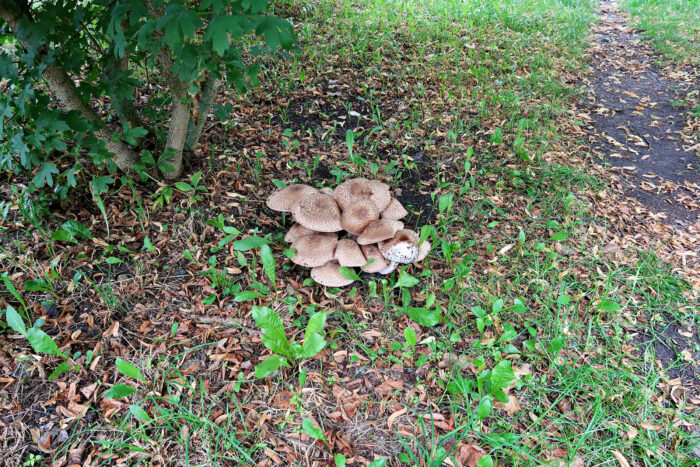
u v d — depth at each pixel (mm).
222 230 1400
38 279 1202
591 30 3492
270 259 1204
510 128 2014
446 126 1998
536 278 1378
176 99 1343
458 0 3406
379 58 2363
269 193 1575
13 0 1100
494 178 1741
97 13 1186
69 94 1264
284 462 963
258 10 851
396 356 1157
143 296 1225
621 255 1479
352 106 2059
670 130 2201
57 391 1024
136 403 1020
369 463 924
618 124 2234
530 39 2939
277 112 1953
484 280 1364
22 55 1091
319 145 1814
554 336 1228
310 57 2311
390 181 1691
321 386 1089
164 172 1456
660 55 3008
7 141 1219
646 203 1734
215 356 1116
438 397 1082
